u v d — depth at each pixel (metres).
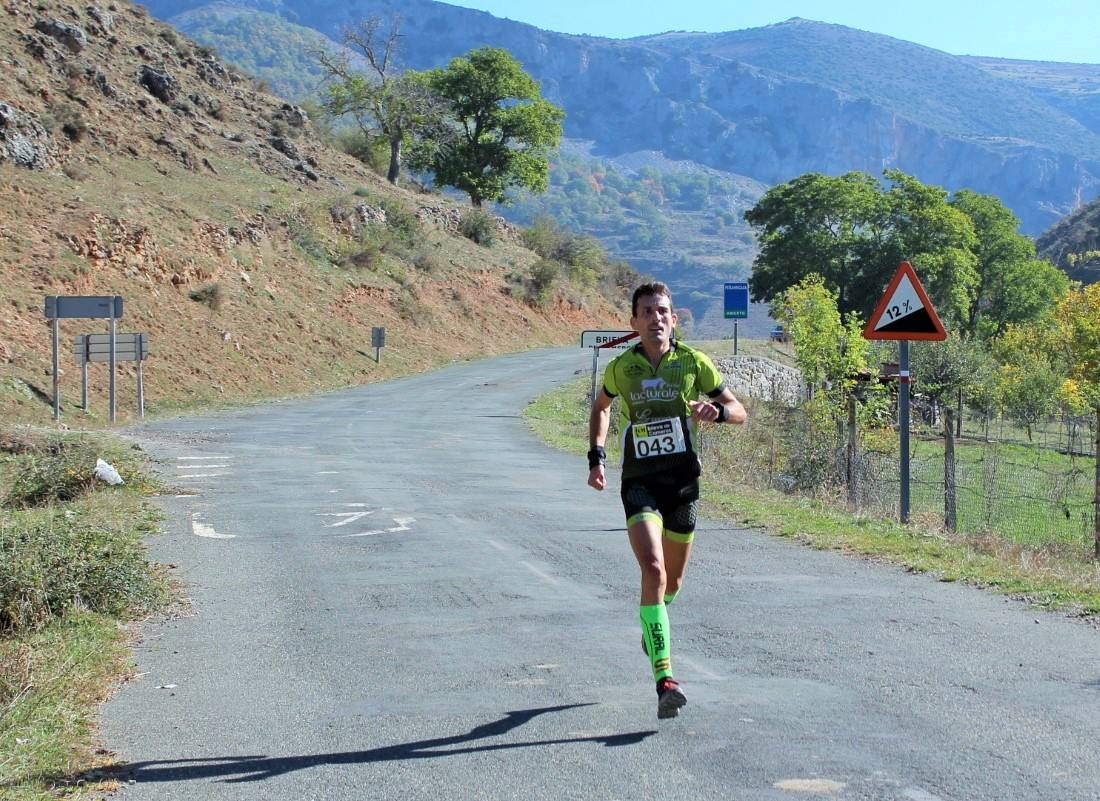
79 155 45.25
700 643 7.14
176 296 39.75
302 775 5.00
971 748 5.11
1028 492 22.16
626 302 89.81
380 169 87.19
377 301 53.75
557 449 22.14
